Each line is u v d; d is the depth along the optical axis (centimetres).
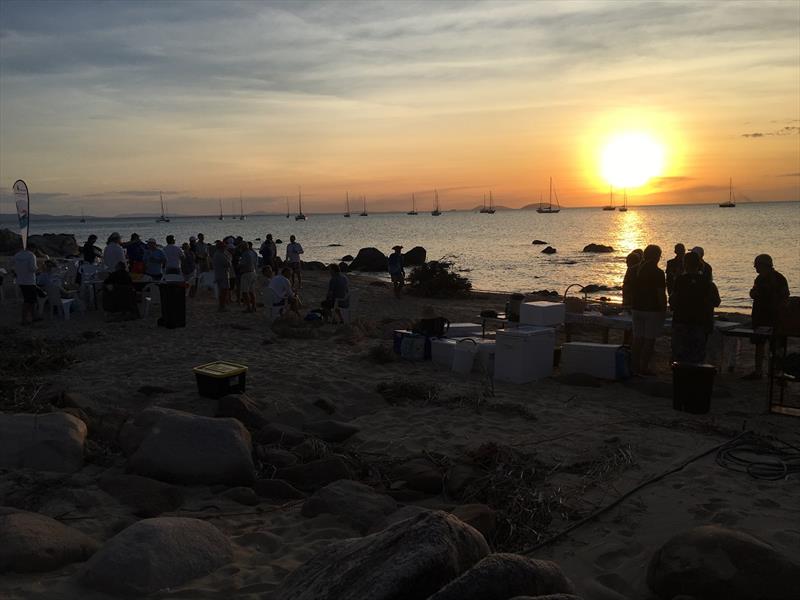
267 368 984
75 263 2027
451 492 544
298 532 477
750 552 360
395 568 291
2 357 1030
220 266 1631
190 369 982
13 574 391
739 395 860
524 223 14038
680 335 866
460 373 973
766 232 7462
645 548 444
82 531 464
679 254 1180
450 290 2195
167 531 415
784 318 749
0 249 4288
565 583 316
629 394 869
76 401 745
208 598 376
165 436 580
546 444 663
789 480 555
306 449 646
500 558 302
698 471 579
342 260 4606
